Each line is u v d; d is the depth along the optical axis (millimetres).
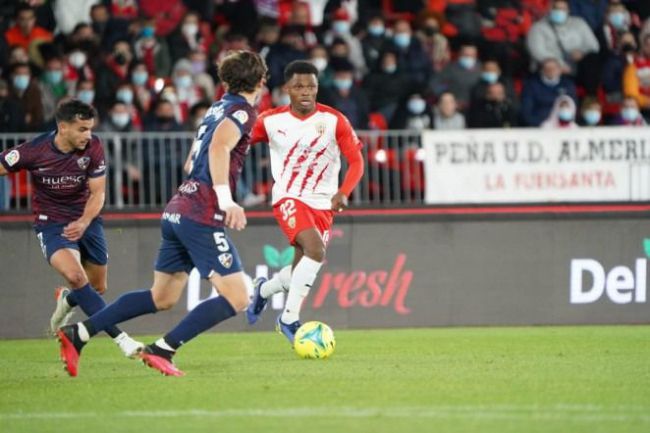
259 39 51875
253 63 25891
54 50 50031
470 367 28781
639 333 39281
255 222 41906
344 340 37250
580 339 37000
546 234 43281
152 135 43688
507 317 43125
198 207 25828
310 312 41938
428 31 52562
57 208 29984
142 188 43438
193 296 41594
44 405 23062
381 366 29109
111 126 46625
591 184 45219
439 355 32031
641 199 44906
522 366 29000
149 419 21188
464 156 44844
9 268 40719
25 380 27109
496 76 51156
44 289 40844
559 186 45156
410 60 51656
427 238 42812
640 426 20062
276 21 52812
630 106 51094
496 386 25047
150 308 27016
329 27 54844
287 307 32938
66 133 28781
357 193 44312
